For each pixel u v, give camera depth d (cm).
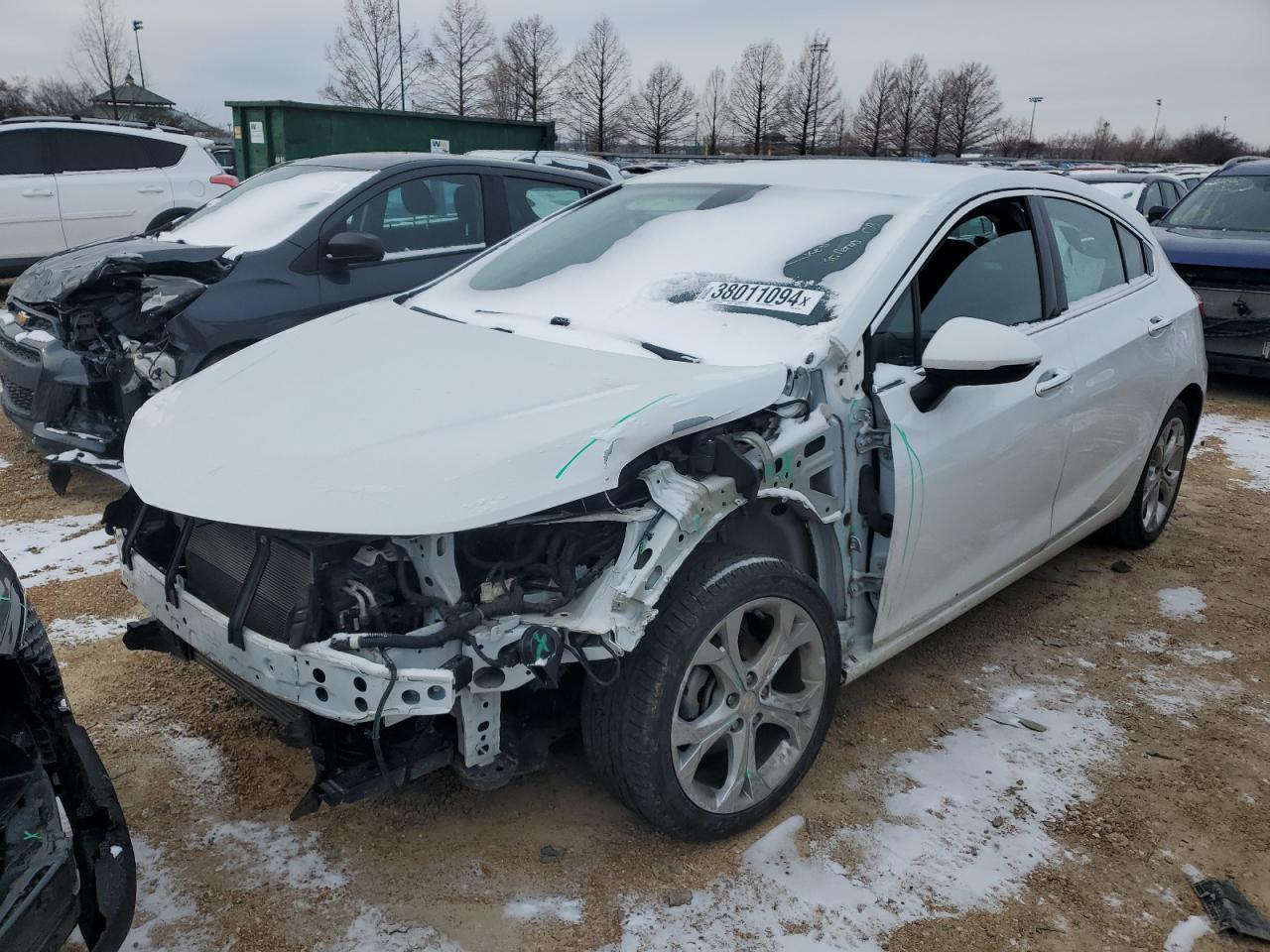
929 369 289
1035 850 276
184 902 248
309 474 228
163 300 495
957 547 330
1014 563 375
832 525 286
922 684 363
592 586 237
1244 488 605
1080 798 299
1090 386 378
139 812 280
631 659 246
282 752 309
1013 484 346
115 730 319
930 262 324
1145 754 324
